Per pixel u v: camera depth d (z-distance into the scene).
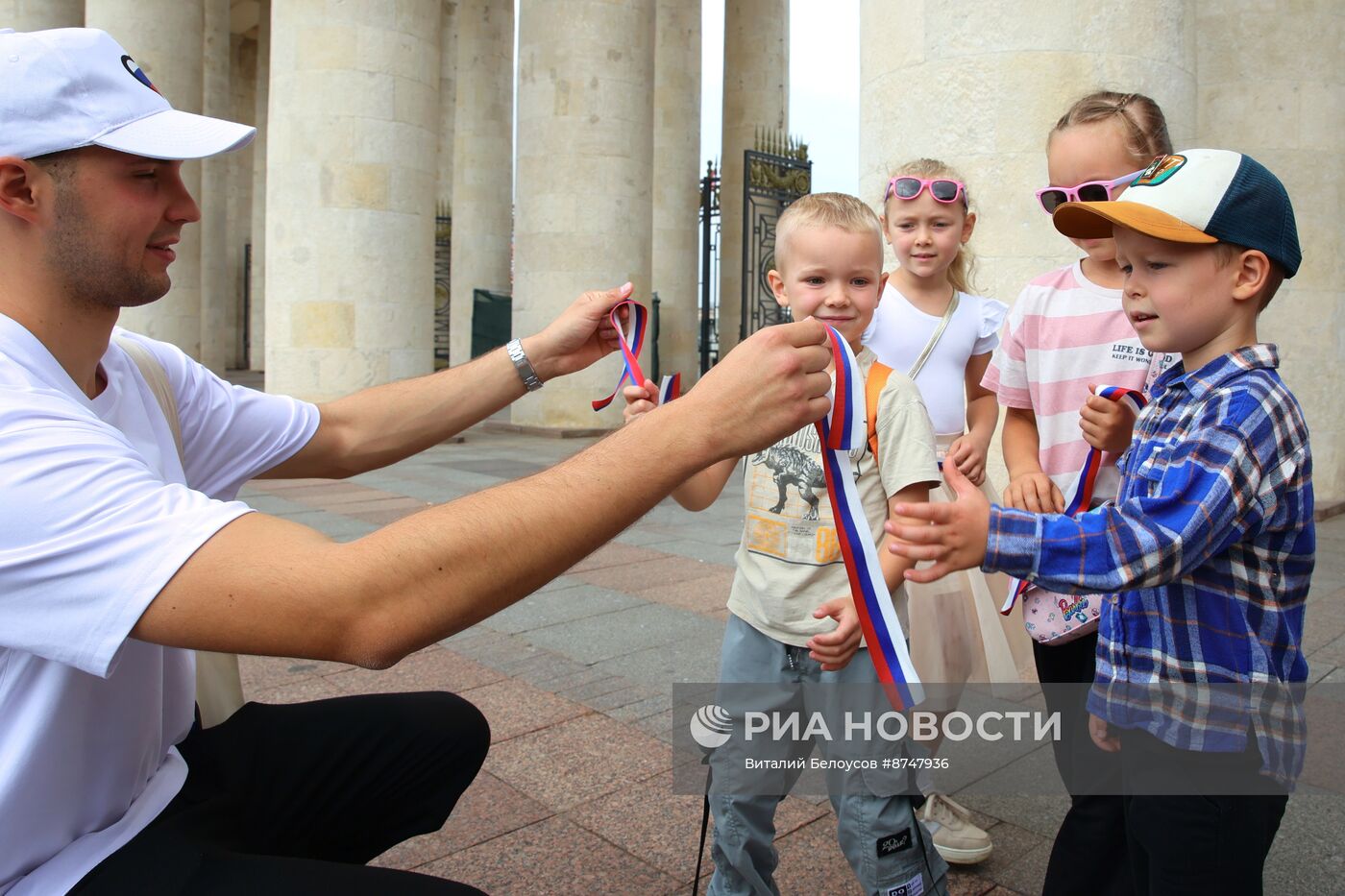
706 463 1.32
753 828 2.14
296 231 12.16
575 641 4.60
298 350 12.25
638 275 13.95
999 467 4.47
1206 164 1.59
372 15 12.02
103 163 1.39
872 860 2.04
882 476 2.12
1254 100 7.57
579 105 13.43
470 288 21.42
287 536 1.25
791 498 2.14
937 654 2.58
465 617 1.25
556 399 13.98
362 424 2.14
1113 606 1.78
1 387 1.29
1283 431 1.55
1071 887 2.01
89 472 1.25
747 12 21.16
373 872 1.44
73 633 1.21
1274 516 1.57
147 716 1.52
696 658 4.33
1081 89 4.45
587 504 1.27
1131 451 1.78
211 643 1.22
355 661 1.23
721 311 21.58
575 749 3.37
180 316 16.36
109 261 1.42
